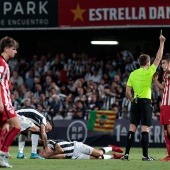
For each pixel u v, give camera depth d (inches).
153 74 1320.1
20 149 1403.8
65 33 2780.5
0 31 2773.1
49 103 2208.4
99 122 2096.5
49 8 2393.0
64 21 2383.1
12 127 1110.4
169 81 1331.2
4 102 1083.9
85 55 2491.4
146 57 1327.5
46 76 2453.2
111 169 1095.6
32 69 2497.5
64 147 1359.5
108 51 2746.1
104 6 2351.1
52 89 2228.1
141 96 1321.4
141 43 2709.2
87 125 2103.8
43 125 1365.7
